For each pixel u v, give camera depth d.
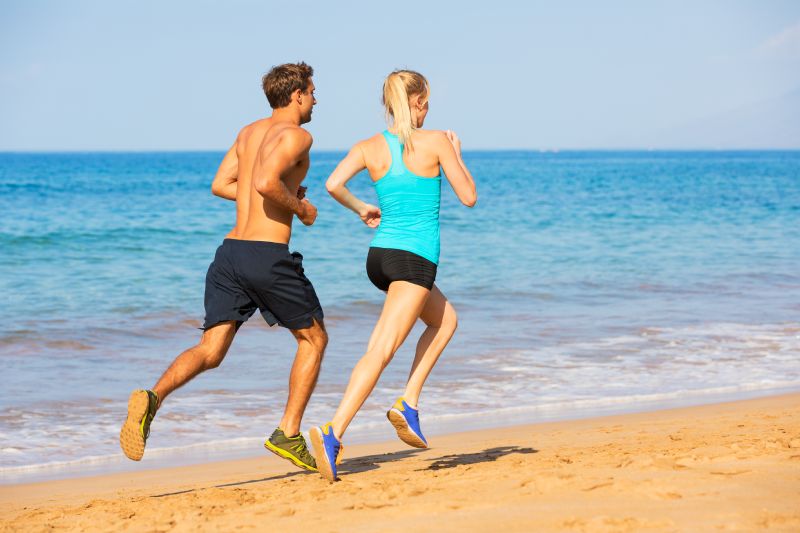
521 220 55.50
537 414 12.86
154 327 20.12
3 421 12.29
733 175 149.38
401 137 7.59
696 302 24.52
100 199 71.56
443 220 55.47
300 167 7.90
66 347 17.78
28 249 35.09
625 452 8.23
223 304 7.78
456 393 14.24
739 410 12.47
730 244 41.38
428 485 6.78
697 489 5.96
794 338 19.11
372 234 44.38
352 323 20.92
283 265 7.77
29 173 144.62
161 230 42.69
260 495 7.04
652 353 17.50
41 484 9.39
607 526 5.11
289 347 17.75
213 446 11.28
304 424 12.30
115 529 6.05
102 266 31.05
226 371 15.59
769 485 6.03
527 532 5.17
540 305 23.80
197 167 193.25
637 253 37.28
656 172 170.12
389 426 12.34
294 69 8.17
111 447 11.17
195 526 5.86
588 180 129.88
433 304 8.07
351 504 6.12
